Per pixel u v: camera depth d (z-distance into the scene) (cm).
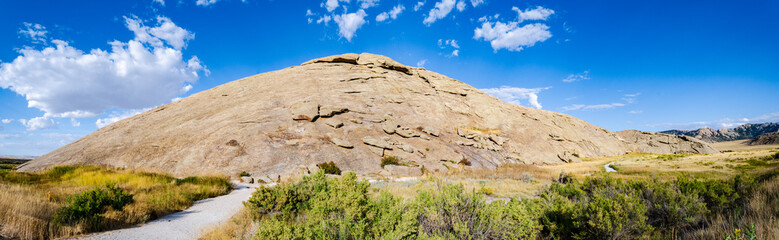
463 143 4712
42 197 912
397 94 6247
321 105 4806
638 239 533
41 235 607
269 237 417
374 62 8112
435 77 8388
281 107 4619
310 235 416
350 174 653
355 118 4544
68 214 729
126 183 1480
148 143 3422
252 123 3844
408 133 4403
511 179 2362
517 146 5512
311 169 2855
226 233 722
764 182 809
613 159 6450
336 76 6662
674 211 621
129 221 824
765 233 370
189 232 773
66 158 3228
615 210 556
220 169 2830
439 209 486
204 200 1327
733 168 3141
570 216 604
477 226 471
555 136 6619
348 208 457
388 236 396
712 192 738
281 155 3134
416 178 2612
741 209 583
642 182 796
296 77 6481
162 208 1025
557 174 3044
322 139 3641
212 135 3488
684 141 9894
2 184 1030
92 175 1711
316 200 492
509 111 7000
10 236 554
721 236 410
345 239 417
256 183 2366
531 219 544
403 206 500
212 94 5844
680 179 821
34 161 3412
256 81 6438
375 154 3572
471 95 7450
